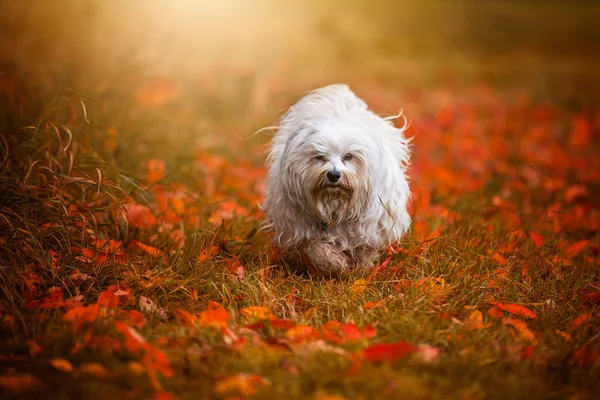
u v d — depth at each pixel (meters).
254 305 6.36
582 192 10.84
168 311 6.08
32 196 6.75
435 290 6.46
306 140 6.79
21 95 8.91
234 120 15.17
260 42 22.03
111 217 7.68
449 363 5.09
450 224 8.09
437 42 28.59
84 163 7.41
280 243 7.25
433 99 19.08
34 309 5.95
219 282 6.64
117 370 4.92
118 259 6.90
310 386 4.81
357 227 7.07
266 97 16.19
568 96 20.69
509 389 4.89
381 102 17.45
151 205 8.41
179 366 5.05
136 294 6.39
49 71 10.69
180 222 7.99
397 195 7.26
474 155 13.55
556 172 12.54
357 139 6.75
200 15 20.03
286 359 5.04
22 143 7.16
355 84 19.77
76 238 6.94
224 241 7.52
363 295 6.50
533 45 30.47
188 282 6.62
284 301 6.42
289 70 20.17
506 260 7.29
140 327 5.67
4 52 12.09
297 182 6.84
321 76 20.14
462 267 7.03
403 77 22.11
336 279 7.14
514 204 9.78
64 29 13.62
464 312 6.11
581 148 14.85
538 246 7.89
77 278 6.44
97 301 6.16
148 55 14.39
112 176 7.45
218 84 16.83
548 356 5.40
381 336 5.68
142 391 4.71
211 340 5.46
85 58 12.68
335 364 5.00
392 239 7.29
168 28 16.08
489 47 29.58
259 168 11.76
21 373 4.92
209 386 4.80
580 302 6.61
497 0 38.78
